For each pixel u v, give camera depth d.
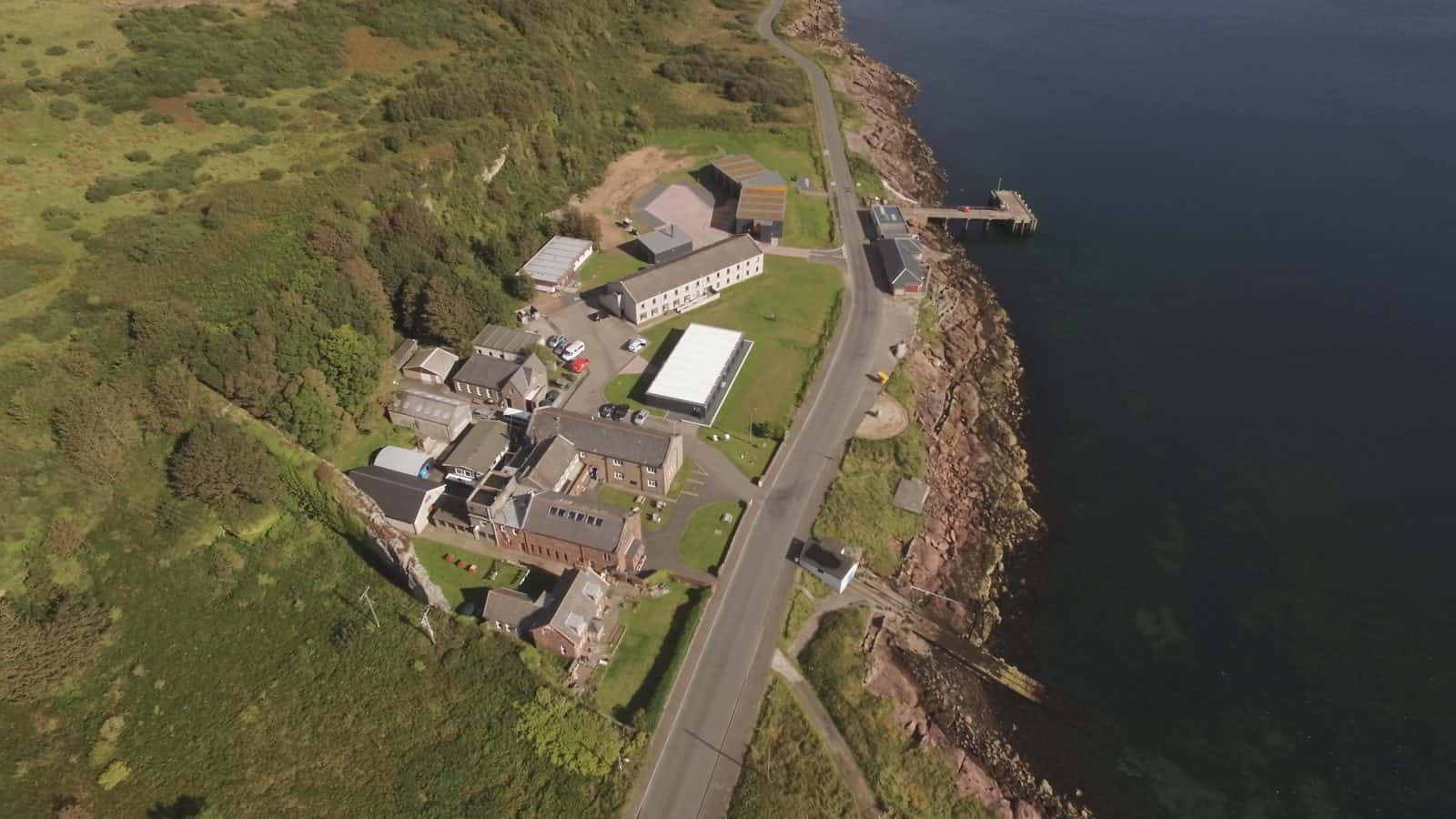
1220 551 92.00
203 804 61.50
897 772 68.19
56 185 95.69
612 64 184.38
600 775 64.56
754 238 138.88
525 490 83.12
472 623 73.50
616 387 105.06
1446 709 77.00
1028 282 137.00
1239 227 148.00
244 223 96.44
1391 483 98.88
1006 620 85.00
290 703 68.00
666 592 78.88
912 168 170.38
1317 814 70.31
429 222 112.69
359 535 78.19
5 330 77.31
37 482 71.62
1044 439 107.19
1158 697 78.44
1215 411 110.25
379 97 130.62
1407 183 158.75
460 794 63.66
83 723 64.69
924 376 112.19
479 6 164.00
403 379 103.12
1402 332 121.12
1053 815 69.06
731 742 67.31
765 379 107.69
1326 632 83.69
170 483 76.12
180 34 127.69
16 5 125.38
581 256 128.50
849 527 87.75
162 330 81.19
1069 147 178.62
